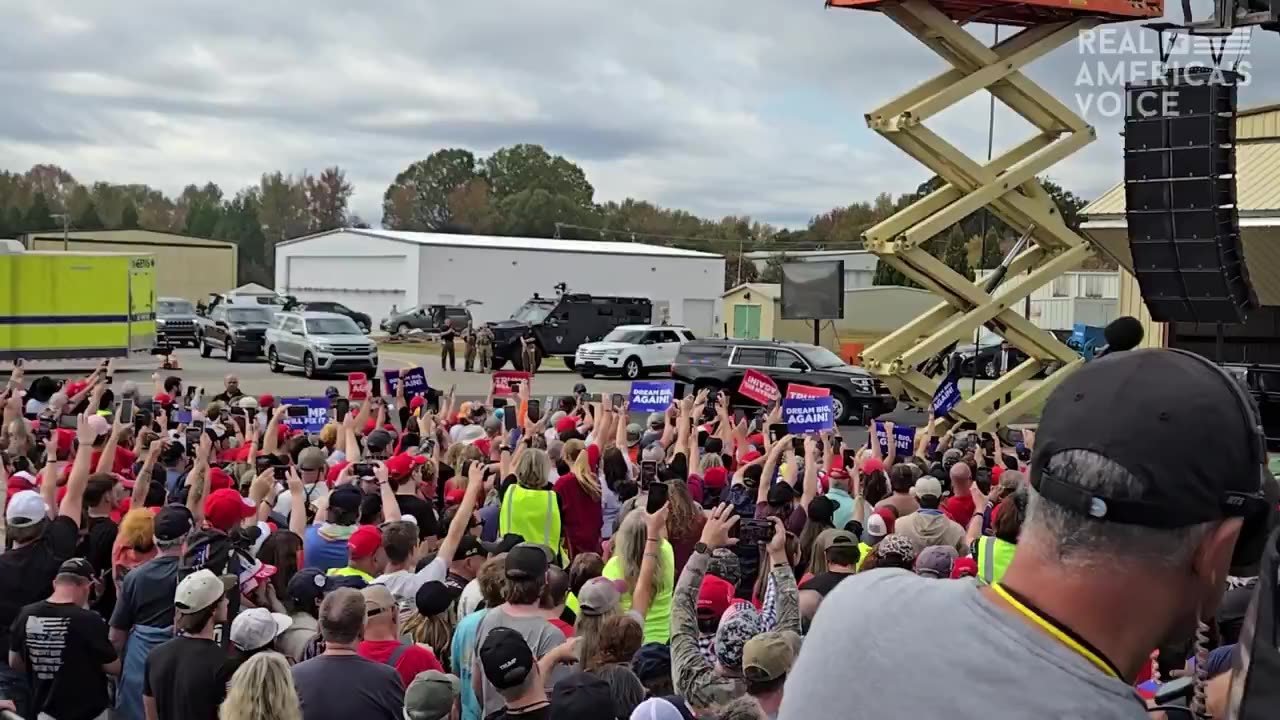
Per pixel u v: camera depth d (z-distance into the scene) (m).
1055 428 1.63
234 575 6.54
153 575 6.63
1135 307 22.53
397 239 72.88
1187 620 1.59
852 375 31.30
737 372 32.81
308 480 9.82
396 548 6.91
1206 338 20.61
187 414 14.23
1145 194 9.53
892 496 9.69
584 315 46.84
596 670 5.27
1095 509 1.55
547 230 148.00
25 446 11.98
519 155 162.75
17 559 6.88
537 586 5.68
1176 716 1.98
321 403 14.84
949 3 18.55
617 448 10.77
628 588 6.82
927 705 1.62
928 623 1.69
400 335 62.09
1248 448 1.56
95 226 160.50
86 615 6.31
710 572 6.94
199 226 171.75
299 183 174.38
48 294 36.03
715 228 151.88
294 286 82.31
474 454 11.22
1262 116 21.36
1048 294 55.06
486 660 4.68
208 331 48.34
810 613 6.34
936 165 19.44
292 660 6.14
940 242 66.31
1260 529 1.56
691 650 5.22
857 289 59.81
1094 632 1.59
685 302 76.00
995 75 18.78
